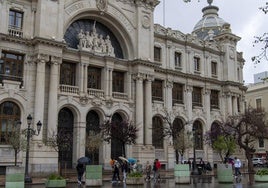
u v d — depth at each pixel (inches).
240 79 2395.4
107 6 1723.7
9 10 1448.1
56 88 1457.9
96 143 1467.8
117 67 1743.4
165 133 1756.9
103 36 1784.0
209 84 2167.8
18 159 1357.0
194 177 1453.0
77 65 1608.0
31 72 1454.2
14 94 1400.1
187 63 2085.4
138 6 1830.7
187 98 2041.1
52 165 1376.7
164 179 1322.6
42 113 1408.7
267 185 1007.6
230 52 2304.4
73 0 1604.3
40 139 1375.5
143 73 1769.2
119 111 1712.6
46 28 1467.8
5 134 1371.8
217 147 1788.9
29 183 1097.4
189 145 1697.8
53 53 1461.6
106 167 1600.6
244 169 1993.1
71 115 1583.4
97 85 1684.3
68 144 1437.0
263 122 1802.4
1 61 1401.3
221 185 1021.2
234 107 2261.3
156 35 1945.1
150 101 1781.5
